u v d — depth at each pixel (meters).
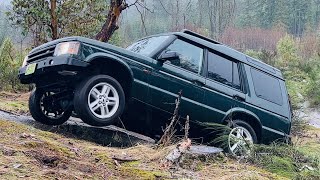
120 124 6.64
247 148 6.66
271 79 7.75
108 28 10.86
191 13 35.06
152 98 6.40
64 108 6.56
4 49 13.45
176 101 6.21
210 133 6.88
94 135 6.84
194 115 6.70
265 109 7.40
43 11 11.34
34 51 6.52
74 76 6.09
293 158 6.73
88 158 4.92
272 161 6.32
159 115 6.51
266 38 43.34
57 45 6.07
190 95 6.66
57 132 6.65
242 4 57.44
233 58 7.32
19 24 11.91
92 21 12.22
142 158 5.39
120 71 6.37
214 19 34.38
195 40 6.99
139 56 6.40
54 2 11.39
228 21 36.84
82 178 4.16
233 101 7.04
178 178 4.81
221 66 7.16
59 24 11.91
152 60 6.48
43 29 11.90
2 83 12.75
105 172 4.52
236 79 7.28
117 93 6.13
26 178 3.83
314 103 16.28
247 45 41.88
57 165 4.42
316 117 14.96
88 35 12.27
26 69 6.35
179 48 6.83
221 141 6.71
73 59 5.83
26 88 12.94
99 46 6.09
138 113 6.41
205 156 5.88
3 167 4.00
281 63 23.28
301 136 11.07
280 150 6.88
